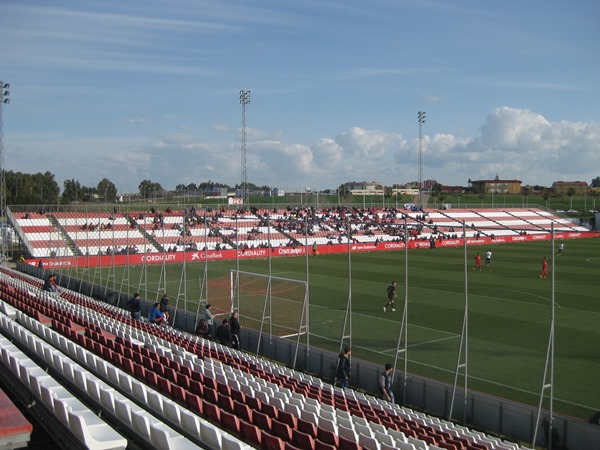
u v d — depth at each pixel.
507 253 74.00
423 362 24.36
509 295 42.06
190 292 43.03
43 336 19.77
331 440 11.41
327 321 32.88
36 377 12.15
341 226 79.25
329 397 16.64
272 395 15.09
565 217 103.94
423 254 73.19
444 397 18.16
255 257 69.38
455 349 26.56
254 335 26.11
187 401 13.59
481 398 17.16
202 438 10.79
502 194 171.88
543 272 51.16
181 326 31.27
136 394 13.20
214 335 28.41
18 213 67.06
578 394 20.31
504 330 30.53
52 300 30.39
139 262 61.72
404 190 146.50
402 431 13.73
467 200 144.50
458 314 35.03
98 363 15.17
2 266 55.06
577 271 55.81
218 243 69.25
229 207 85.44
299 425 12.23
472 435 14.88
